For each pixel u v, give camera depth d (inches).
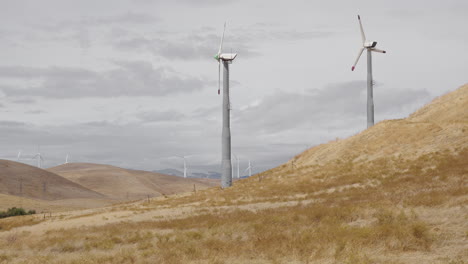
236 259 821.9
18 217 2716.5
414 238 800.3
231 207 1957.4
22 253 1188.5
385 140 2854.3
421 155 2412.6
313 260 746.2
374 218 1108.5
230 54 3304.6
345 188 2057.1
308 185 2351.1
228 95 3312.0
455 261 657.6
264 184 2728.8
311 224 1155.3
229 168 3243.1
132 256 935.0
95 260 928.9
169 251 930.1
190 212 1918.1
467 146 2320.4
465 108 2952.8
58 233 1551.4
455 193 1222.3
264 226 1174.3
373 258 716.0
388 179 2057.1
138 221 1737.2
